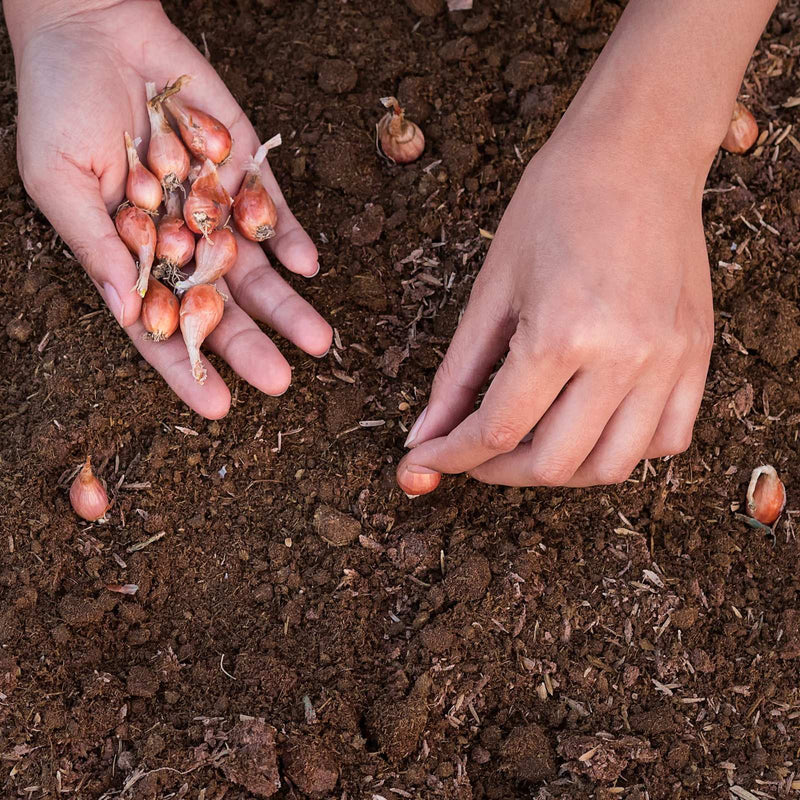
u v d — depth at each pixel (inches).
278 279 34.2
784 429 35.0
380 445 34.2
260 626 32.7
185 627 32.7
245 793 31.0
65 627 32.2
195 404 33.0
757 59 38.2
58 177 33.0
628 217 30.3
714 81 31.0
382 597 33.0
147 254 33.3
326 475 33.9
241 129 35.8
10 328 34.9
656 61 31.0
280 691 31.9
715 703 32.4
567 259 30.0
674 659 32.7
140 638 32.5
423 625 32.7
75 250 33.4
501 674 32.4
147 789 30.9
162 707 31.9
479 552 33.2
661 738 32.0
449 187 36.5
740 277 35.8
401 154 36.6
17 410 34.3
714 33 31.0
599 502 33.9
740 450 34.6
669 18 31.0
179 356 33.2
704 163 31.3
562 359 29.8
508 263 30.8
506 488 33.8
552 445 30.6
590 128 30.9
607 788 31.5
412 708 31.7
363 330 35.3
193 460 33.9
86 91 33.5
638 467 34.2
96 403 34.0
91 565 32.9
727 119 31.3
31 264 35.6
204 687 32.1
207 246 33.6
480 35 38.2
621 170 30.5
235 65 38.0
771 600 33.4
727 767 31.9
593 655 32.7
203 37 38.3
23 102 33.8
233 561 33.2
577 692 32.4
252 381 33.2
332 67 37.4
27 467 33.5
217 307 33.0
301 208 36.4
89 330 34.8
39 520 33.0
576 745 31.6
